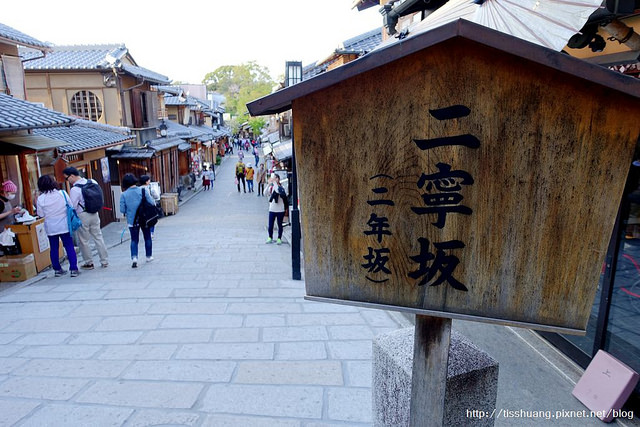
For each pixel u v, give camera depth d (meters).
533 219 1.50
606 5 2.57
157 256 9.34
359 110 1.59
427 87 1.49
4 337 4.66
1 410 3.26
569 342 4.28
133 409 3.29
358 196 1.67
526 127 1.43
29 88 17.91
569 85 1.35
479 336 4.79
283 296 6.16
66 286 6.70
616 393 3.34
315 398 3.48
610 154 1.38
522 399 3.65
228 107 78.50
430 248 1.62
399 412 2.39
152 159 20.19
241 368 3.95
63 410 3.27
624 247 3.63
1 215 7.36
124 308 5.58
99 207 7.89
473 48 1.40
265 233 13.57
